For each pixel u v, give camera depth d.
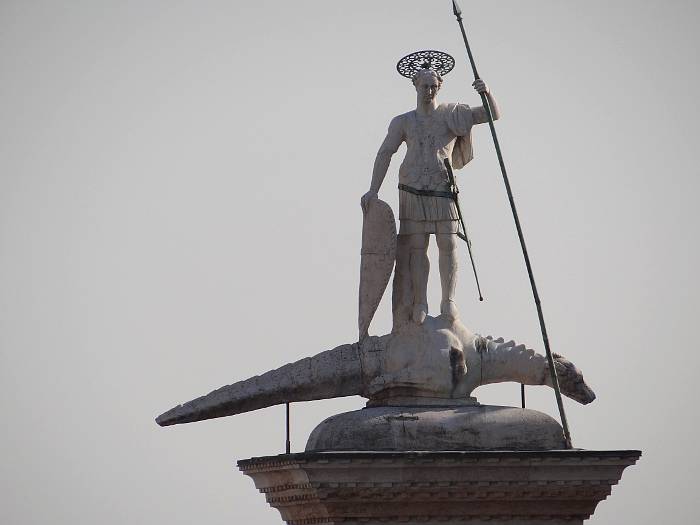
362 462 73.94
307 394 79.25
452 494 75.38
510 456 75.00
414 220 78.94
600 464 76.12
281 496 78.44
